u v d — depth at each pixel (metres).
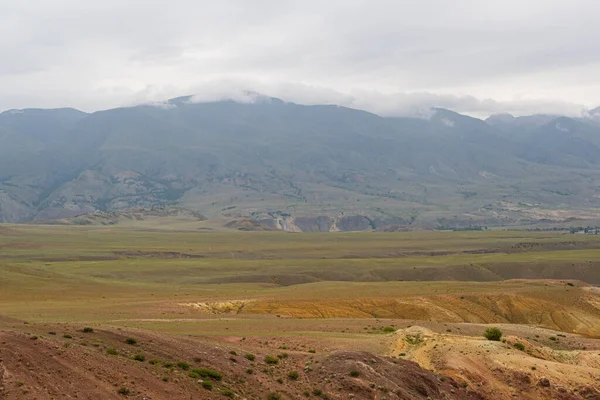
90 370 37.97
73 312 86.81
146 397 36.41
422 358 59.72
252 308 107.38
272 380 45.88
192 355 46.34
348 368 49.75
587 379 58.44
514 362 59.06
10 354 37.03
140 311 90.62
